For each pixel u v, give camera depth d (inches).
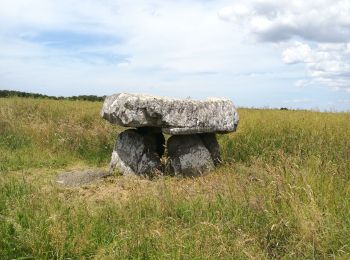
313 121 503.5
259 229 212.4
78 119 561.9
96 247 195.3
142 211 236.8
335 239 193.2
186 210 234.1
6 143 454.0
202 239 198.5
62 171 379.6
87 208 242.4
